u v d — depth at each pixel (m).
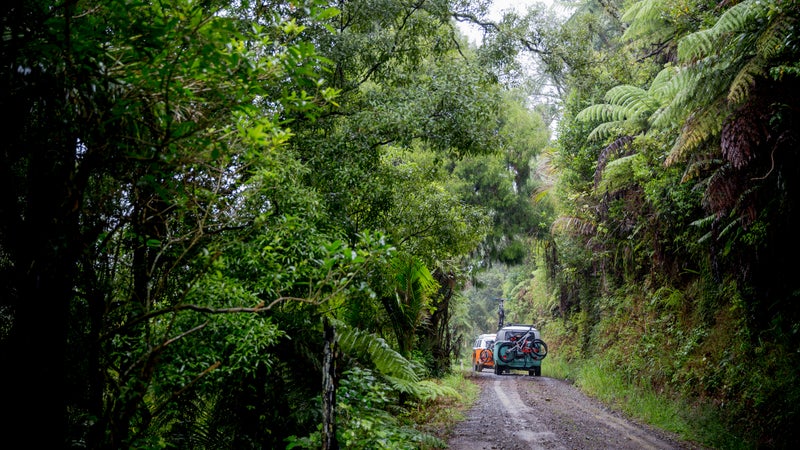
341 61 7.98
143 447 3.92
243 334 4.76
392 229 8.72
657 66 14.38
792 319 9.03
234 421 6.25
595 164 16.00
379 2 8.30
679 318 13.53
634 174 12.82
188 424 5.88
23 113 2.92
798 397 7.58
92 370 3.88
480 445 7.71
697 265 13.58
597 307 20.91
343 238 7.07
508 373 23.69
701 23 10.48
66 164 2.95
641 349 14.45
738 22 7.24
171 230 4.75
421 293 10.48
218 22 2.70
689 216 12.21
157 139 3.08
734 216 9.76
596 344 19.36
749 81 7.16
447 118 7.96
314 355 6.58
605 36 20.28
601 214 16.86
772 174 8.48
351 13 8.41
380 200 8.24
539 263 27.88
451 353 22.02
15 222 3.04
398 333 10.77
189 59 2.73
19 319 2.94
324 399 3.96
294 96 3.40
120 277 4.43
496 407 11.54
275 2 5.85
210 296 4.52
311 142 7.35
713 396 9.98
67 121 2.80
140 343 4.38
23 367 2.90
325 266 3.50
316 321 6.80
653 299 15.04
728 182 8.70
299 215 5.57
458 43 10.41
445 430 8.77
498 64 10.22
